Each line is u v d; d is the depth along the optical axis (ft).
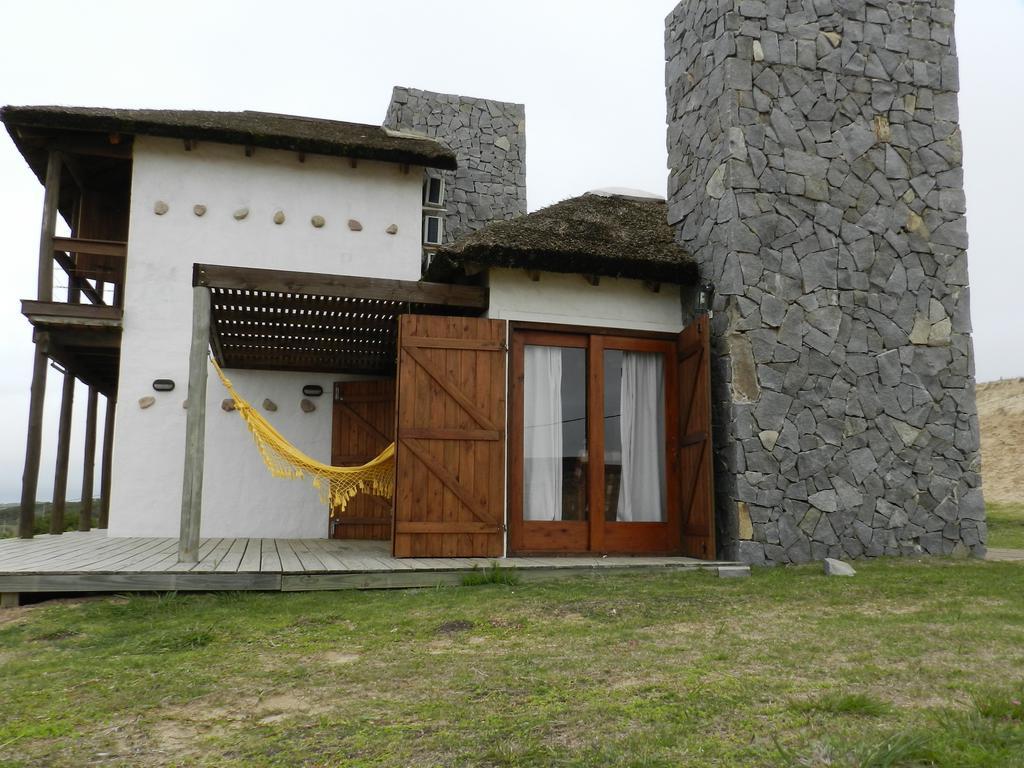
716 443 26.96
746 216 26.78
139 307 34.12
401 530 24.82
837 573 23.54
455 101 48.47
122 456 33.55
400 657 14.84
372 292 25.61
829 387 26.91
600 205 32.37
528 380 27.58
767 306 26.63
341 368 36.19
